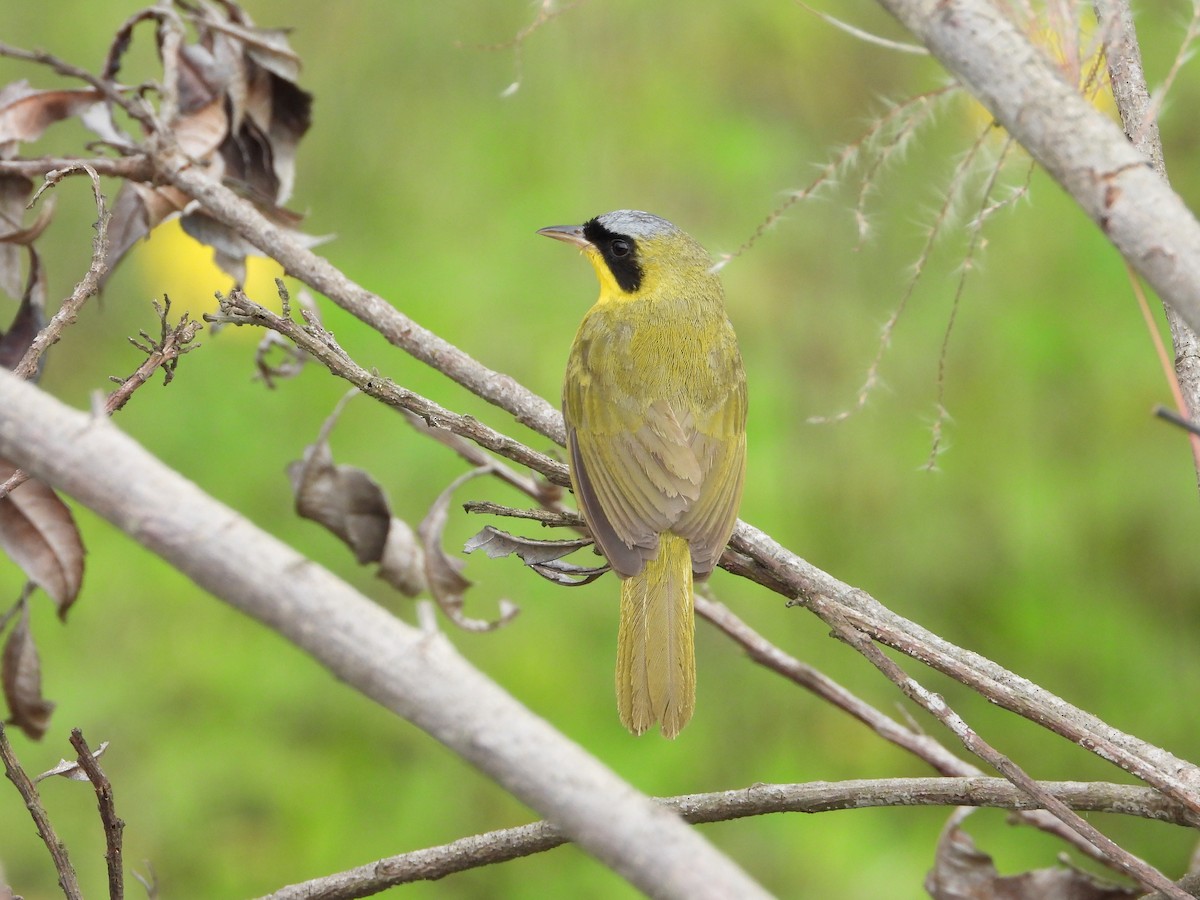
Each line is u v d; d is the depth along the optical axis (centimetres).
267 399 1234
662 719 664
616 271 858
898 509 1264
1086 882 631
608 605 1200
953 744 1234
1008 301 1291
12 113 702
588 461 772
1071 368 1288
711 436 786
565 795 287
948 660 472
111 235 716
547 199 1262
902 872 1134
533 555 619
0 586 1220
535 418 692
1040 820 645
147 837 1124
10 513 623
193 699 1181
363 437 1210
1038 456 1289
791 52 1280
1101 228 347
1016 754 1228
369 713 1200
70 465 309
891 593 1256
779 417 1240
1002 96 358
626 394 790
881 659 465
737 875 280
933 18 368
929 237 514
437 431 767
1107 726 516
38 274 694
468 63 1294
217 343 1245
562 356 1199
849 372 1270
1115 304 1279
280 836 1143
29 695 670
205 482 1209
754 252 1257
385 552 745
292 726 1190
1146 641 1262
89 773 517
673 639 674
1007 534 1274
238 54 761
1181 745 1241
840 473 1266
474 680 296
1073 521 1281
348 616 300
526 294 1230
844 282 1269
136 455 311
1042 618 1266
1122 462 1282
